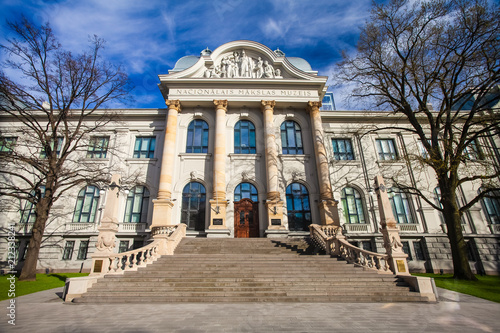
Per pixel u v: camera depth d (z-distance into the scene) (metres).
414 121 17.19
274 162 22.09
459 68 15.64
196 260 12.68
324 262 12.59
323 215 20.75
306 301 9.09
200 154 22.81
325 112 25.22
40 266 19.31
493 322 6.39
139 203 22.17
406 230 21.23
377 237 20.61
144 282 10.15
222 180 21.45
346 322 6.29
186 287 9.77
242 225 21.36
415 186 22.31
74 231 20.19
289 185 22.86
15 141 23.42
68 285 9.46
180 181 22.11
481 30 14.98
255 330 5.62
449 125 16.09
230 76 24.69
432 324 6.16
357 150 24.50
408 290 9.92
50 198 16.03
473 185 23.06
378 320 6.50
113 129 24.19
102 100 18.73
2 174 22.05
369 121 25.36
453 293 11.16
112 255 10.84
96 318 6.69
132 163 23.12
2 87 15.62
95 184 21.88
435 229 21.23
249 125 24.83
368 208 22.42
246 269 11.47
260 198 21.91
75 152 23.39
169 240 14.50
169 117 22.88
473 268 19.97
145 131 24.44
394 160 21.59
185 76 24.20
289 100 24.23
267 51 25.41
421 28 16.28
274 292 9.54
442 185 15.59
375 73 18.09
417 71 17.02
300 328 5.77
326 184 21.53
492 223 21.98
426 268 19.95
